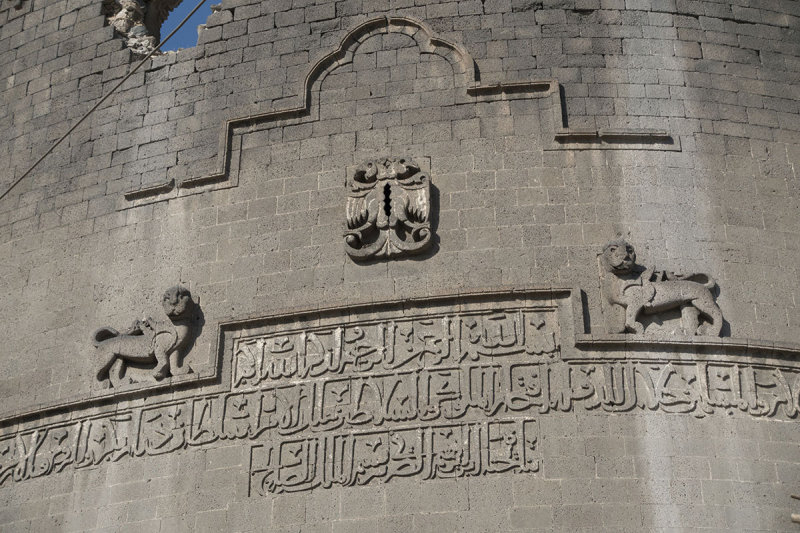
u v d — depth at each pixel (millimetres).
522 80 20516
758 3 21594
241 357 18984
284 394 18516
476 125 20281
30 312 20703
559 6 21297
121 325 19969
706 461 17266
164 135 21484
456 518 17109
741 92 20656
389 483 17531
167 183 20844
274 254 19766
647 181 19625
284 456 18047
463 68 20797
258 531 17547
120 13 23812
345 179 20172
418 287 18953
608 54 20828
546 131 20078
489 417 17766
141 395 19078
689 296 18438
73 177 21734
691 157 19906
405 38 21312
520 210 19422
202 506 17938
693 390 17797
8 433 19641
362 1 21844
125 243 20688
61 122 22438
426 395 18062
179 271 20078
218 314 19453
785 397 17891
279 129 20906
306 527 17438
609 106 20312
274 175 20500
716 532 16750
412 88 20797
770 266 19078
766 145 20219
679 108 20344
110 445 18844
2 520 18891
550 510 16969
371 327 18750
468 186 19734
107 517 18297
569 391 17797
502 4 21391
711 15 21344
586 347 18078
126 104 22109
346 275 19297
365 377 18375
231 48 21922
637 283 18516
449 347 18359
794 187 19891
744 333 18422
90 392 19281
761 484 17156
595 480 17125
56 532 18438
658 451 17312
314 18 21828
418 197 19594
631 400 17688
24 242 21484
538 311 18453
